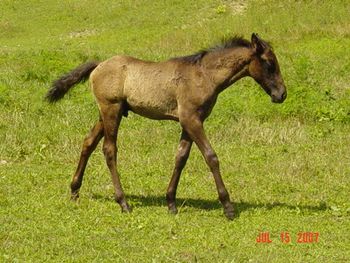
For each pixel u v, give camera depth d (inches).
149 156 474.0
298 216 362.3
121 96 368.2
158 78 360.5
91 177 430.3
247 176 434.9
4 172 436.1
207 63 358.9
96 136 381.1
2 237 324.5
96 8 1262.3
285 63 775.1
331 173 439.5
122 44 1061.1
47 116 566.9
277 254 308.2
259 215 363.3
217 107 581.9
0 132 515.2
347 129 548.7
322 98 604.1
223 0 1195.3
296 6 1057.5
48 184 415.8
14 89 649.0
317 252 310.7
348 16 1000.9
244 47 360.8
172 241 324.2
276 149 494.3
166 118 365.7
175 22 1147.3
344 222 354.3
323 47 883.4
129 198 393.1
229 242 322.7
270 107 584.1
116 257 303.0
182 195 398.6
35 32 1203.2
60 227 339.0
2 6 1326.3
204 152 355.6
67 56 831.1
